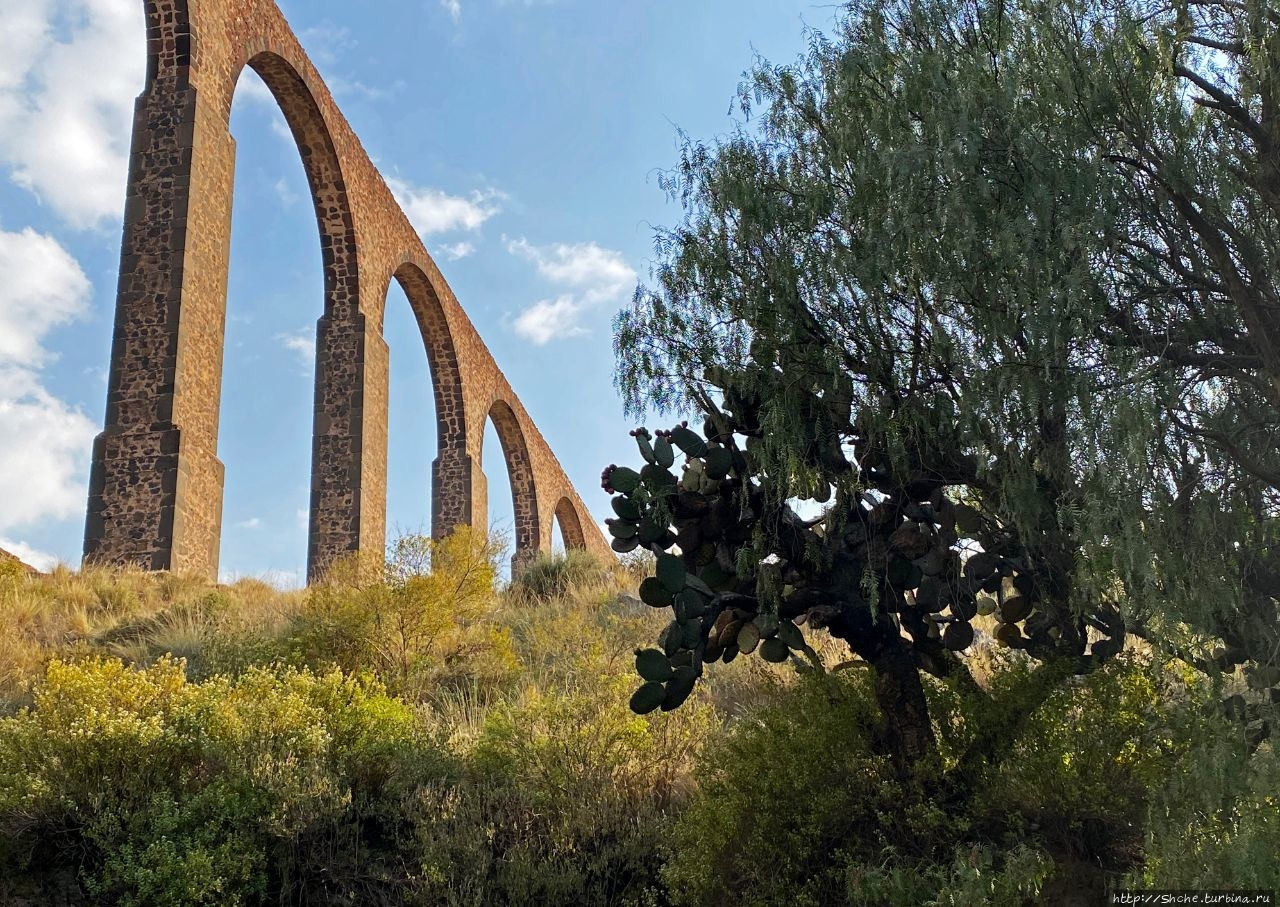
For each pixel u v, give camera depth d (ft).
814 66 17.83
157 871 16.85
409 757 20.93
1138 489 12.49
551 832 19.42
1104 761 15.53
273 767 19.39
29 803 17.78
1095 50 14.78
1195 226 13.53
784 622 18.26
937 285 14.46
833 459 16.83
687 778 21.11
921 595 17.70
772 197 16.90
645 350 17.54
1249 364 13.46
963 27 16.30
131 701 20.67
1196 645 12.83
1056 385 13.58
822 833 16.30
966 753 16.76
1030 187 13.83
